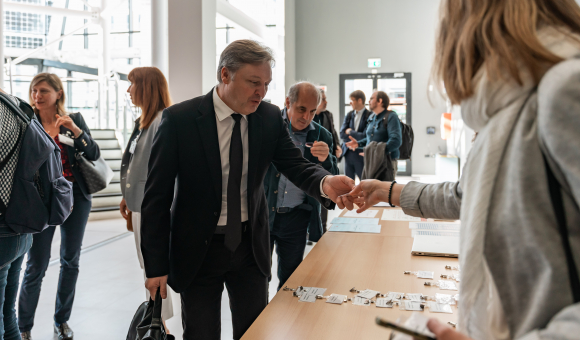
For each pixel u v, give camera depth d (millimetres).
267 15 9852
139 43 13883
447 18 780
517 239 627
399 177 10750
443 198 1166
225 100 1543
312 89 2410
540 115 595
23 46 12703
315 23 11391
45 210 1909
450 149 10508
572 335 518
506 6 675
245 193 1625
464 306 681
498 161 658
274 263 4242
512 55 645
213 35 4832
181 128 1512
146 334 1361
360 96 6254
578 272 595
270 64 1487
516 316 635
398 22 11062
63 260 2756
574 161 552
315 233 2416
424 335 570
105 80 8922
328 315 1283
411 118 11141
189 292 1625
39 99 2779
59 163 2125
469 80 702
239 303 1688
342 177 1656
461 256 707
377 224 2434
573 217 605
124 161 2529
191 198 1555
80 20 13352
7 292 2180
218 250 1600
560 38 649
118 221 6348
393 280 1559
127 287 3602
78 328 2867
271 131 1693
